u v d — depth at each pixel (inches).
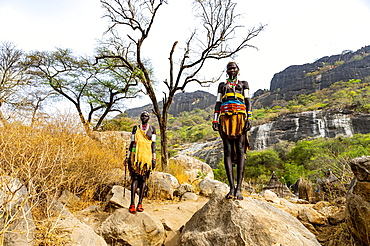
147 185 278.1
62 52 729.0
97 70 740.7
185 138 3973.9
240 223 125.3
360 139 1704.0
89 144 261.4
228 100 149.1
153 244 157.1
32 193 125.4
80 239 123.3
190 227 145.3
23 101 231.1
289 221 144.0
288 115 3056.1
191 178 449.1
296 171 1505.9
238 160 148.3
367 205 135.4
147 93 547.8
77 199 209.5
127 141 361.1
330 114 2726.4
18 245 104.6
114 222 157.3
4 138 154.8
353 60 5191.9
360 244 143.8
